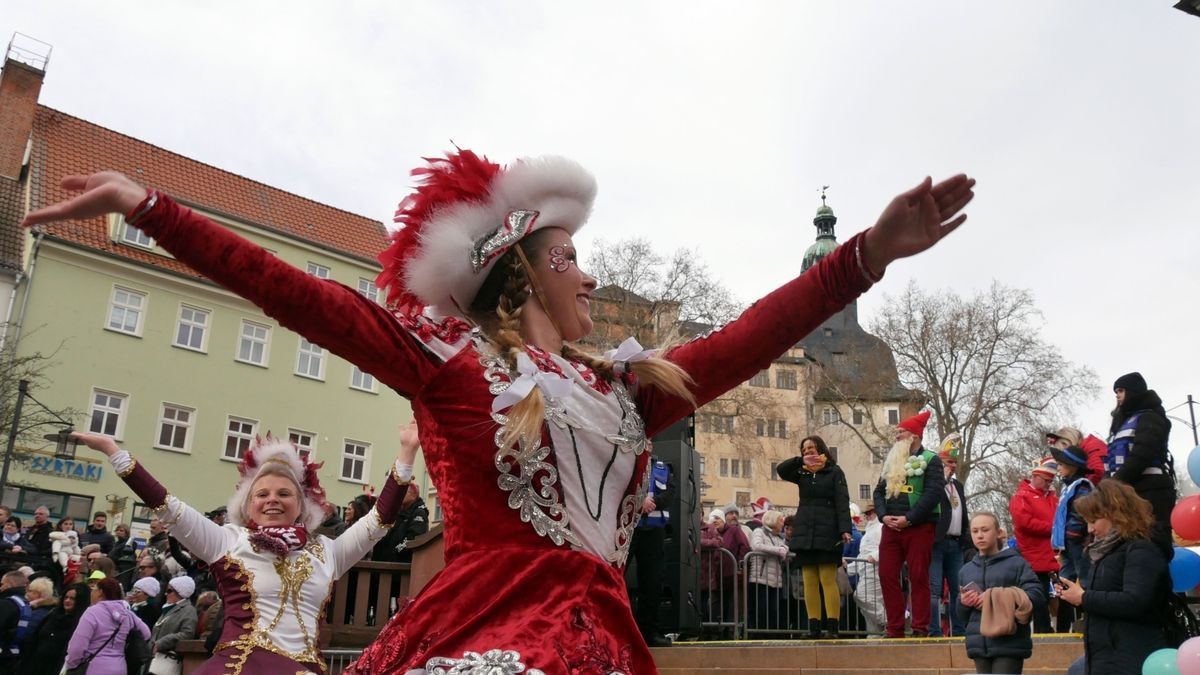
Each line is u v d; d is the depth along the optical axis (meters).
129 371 28.44
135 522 27.30
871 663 7.30
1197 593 6.20
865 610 10.04
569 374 1.85
